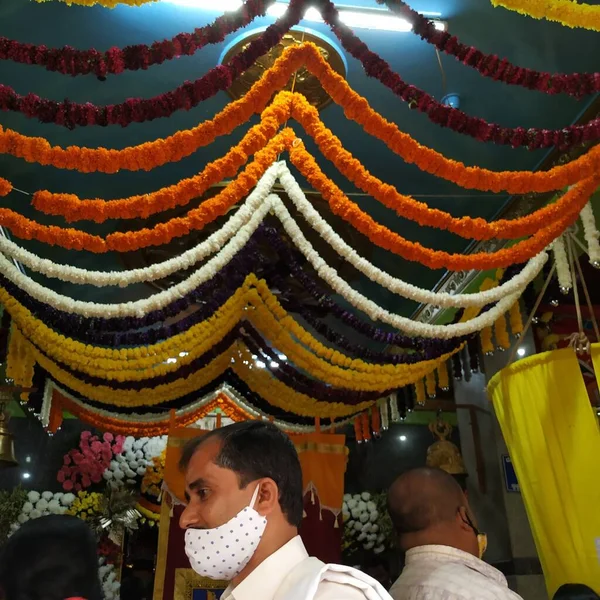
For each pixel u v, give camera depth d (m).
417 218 2.67
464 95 3.32
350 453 6.53
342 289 3.32
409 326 3.43
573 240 3.61
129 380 3.86
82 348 3.59
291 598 0.98
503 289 3.38
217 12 2.87
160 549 3.91
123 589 5.50
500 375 3.32
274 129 2.55
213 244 3.00
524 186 2.41
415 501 1.78
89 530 1.32
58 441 5.95
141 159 2.22
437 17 2.88
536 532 2.99
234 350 4.43
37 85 3.24
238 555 1.18
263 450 1.25
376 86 3.25
